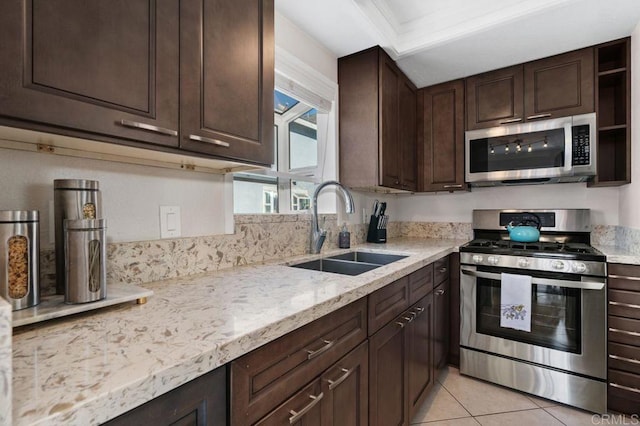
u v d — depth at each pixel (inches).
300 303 33.5
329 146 85.0
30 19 24.5
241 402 25.6
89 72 27.8
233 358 24.5
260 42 46.0
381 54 79.8
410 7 70.8
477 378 82.4
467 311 83.7
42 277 33.9
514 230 90.6
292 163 79.7
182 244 47.3
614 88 84.6
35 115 24.7
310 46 75.0
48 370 19.3
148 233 44.3
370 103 80.7
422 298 67.4
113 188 40.8
